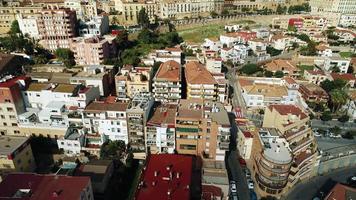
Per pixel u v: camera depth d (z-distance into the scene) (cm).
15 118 12019
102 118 11506
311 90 17012
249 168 11675
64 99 12588
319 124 15238
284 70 19988
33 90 12625
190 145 10831
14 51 19625
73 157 11181
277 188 10162
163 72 15300
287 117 11431
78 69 16900
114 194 10038
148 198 8088
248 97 15675
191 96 15012
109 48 19500
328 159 12012
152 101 12194
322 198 10525
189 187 8531
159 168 9244
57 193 7450
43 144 11962
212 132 10362
